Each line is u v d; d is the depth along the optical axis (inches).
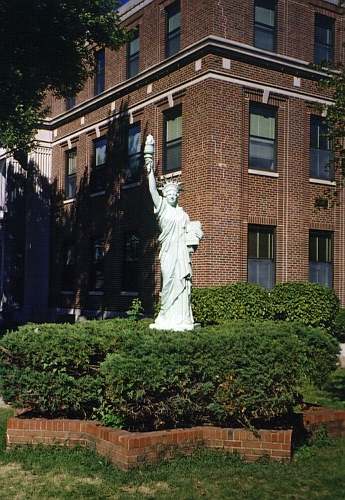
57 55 698.2
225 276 735.7
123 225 914.1
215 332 311.0
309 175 830.5
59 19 656.4
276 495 236.2
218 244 732.7
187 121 776.3
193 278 740.0
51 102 1145.4
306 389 449.1
